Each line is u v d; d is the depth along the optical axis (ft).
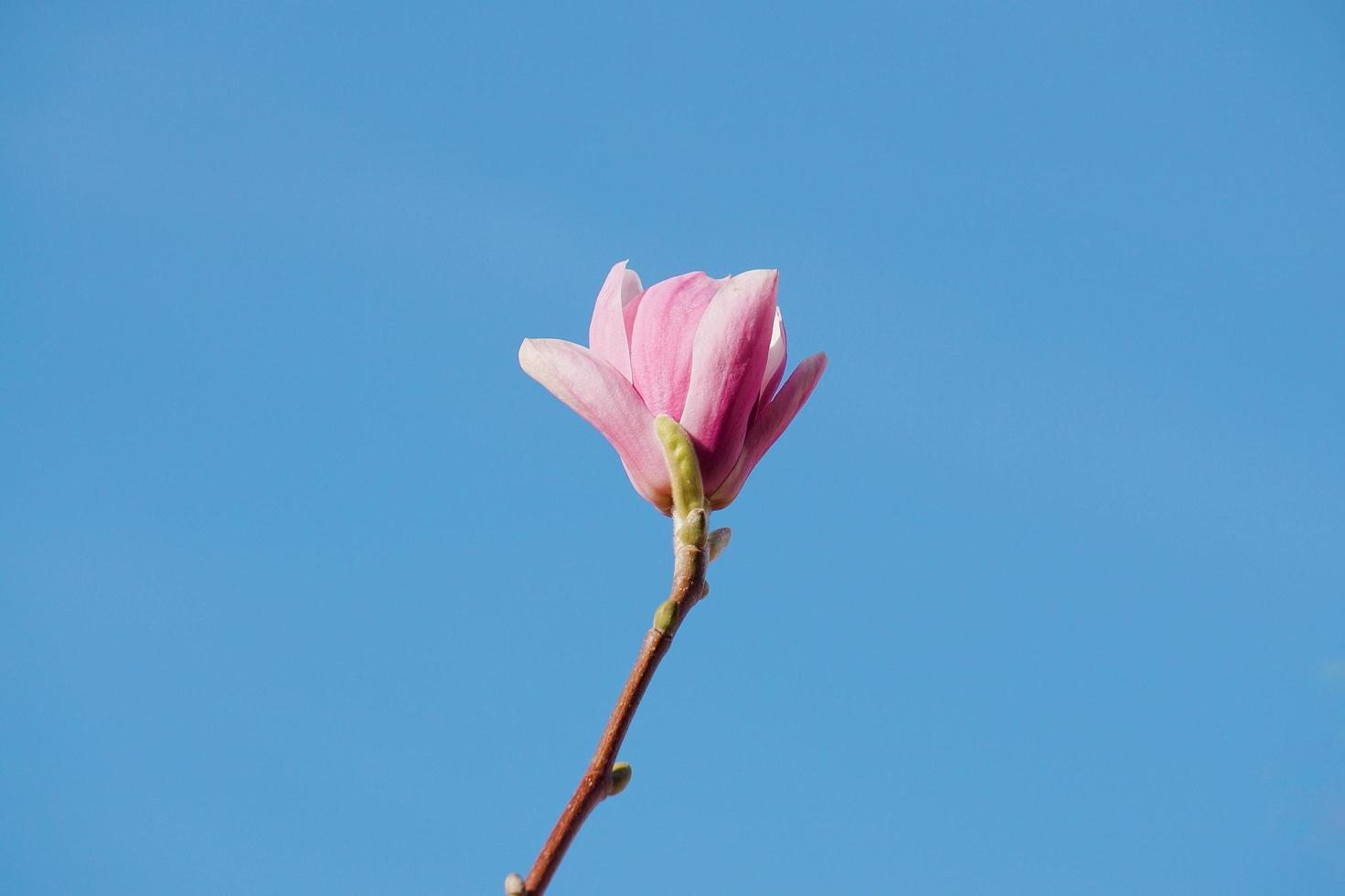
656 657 5.51
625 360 5.72
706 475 5.66
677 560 5.59
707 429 5.66
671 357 5.69
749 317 5.65
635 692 5.49
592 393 5.66
